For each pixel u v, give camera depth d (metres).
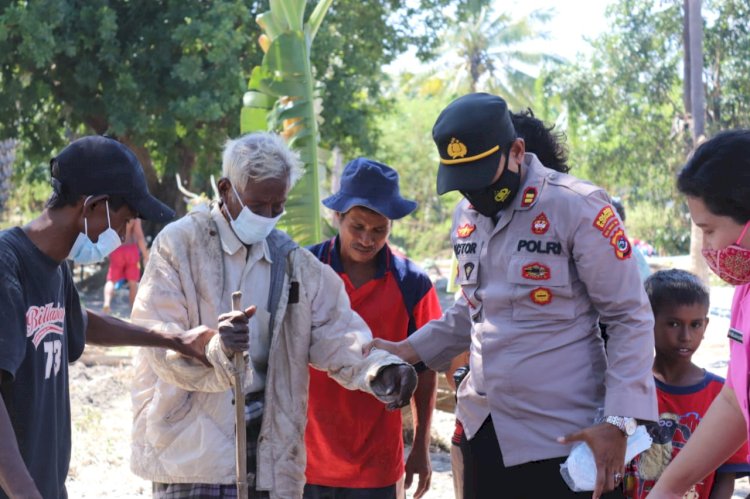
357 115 20.95
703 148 2.49
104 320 3.36
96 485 6.23
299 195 6.18
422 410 4.27
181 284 3.48
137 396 3.59
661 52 28.47
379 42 22.09
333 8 20.98
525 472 3.30
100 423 7.62
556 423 3.23
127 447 7.02
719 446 2.87
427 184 47.56
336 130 21.11
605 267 3.14
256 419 3.53
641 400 3.11
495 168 3.15
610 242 3.15
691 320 3.70
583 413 3.23
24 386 2.84
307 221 6.17
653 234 30.19
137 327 3.38
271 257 3.59
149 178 20.84
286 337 3.60
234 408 3.47
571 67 29.58
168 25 18.19
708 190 2.44
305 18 19.53
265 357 3.55
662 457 3.71
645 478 3.71
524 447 3.26
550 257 3.20
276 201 3.44
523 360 3.24
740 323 2.67
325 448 4.01
